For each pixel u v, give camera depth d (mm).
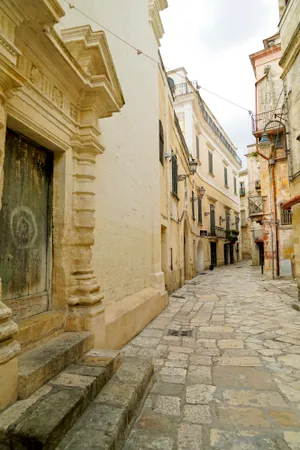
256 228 27078
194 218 19109
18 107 2586
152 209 7762
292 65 8570
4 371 2000
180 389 3281
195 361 4148
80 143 3658
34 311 3121
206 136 24359
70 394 2219
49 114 3062
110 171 4762
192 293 11156
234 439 2359
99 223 4246
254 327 5988
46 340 3000
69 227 3506
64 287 3387
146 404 2938
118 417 2189
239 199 36594
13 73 2086
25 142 3084
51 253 3420
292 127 8812
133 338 5238
